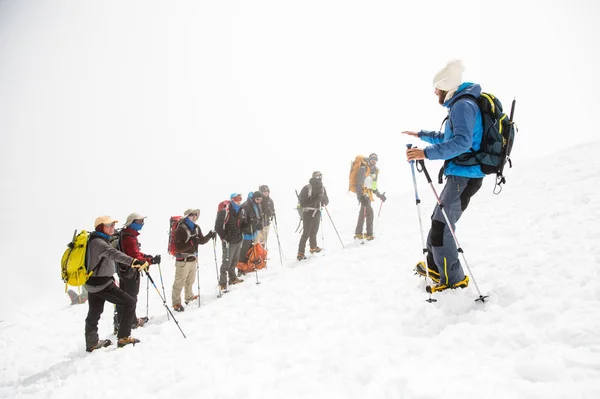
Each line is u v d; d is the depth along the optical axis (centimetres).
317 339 404
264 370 361
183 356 461
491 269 452
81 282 596
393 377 280
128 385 406
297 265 927
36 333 912
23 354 757
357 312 455
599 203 590
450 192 381
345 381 300
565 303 314
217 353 442
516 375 250
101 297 618
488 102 356
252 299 673
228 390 333
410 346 326
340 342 379
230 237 873
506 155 361
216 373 376
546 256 440
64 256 600
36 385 491
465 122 346
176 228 793
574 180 811
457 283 400
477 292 389
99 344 647
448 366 279
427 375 272
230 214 876
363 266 681
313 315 491
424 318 374
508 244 539
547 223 579
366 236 974
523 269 417
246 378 351
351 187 976
